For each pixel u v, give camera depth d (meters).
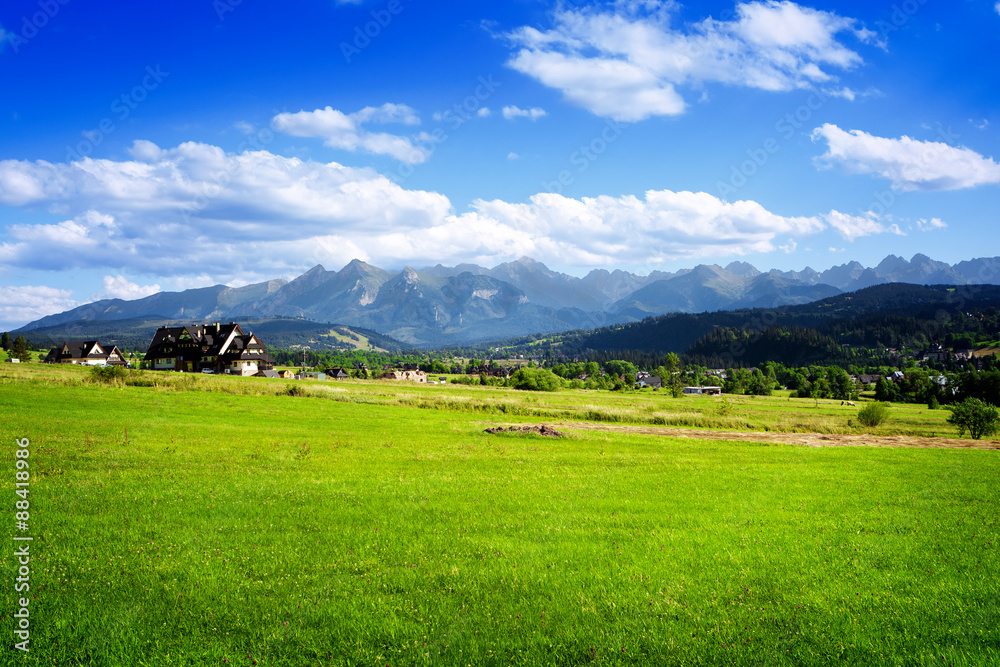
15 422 31.98
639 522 18.09
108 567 12.35
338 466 27.48
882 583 12.73
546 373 158.62
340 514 17.77
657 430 57.66
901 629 10.52
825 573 13.35
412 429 46.72
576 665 9.34
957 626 10.56
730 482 26.78
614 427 58.62
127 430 33.06
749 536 16.59
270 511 17.81
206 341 139.00
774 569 13.60
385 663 9.27
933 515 20.08
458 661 9.35
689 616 10.98
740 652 9.67
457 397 76.19
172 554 13.41
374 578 12.48
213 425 39.59
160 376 66.56
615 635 10.17
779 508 20.86
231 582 11.95
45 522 15.25
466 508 19.22
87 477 20.95
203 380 68.31
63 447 26.27
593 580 12.66
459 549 14.66
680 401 130.50
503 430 46.59
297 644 9.74
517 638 10.04
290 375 184.50
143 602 10.88
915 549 15.47
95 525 15.27
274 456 29.27
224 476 23.16
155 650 9.38
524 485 24.28
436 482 24.17
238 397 59.41
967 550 15.41
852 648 9.78
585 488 23.98
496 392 120.38
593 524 17.72
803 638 10.20
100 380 60.44
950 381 148.50
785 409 112.19
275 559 13.45
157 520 16.11
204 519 16.48
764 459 37.84
